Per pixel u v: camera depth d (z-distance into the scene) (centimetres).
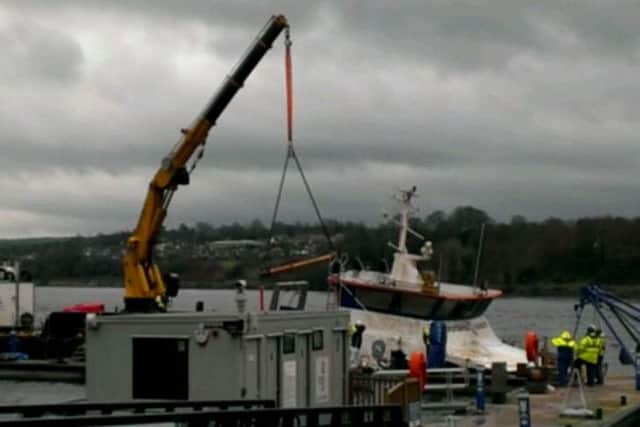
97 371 1981
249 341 1922
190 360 1925
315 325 2147
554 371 3741
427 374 3362
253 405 1764
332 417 1784
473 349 3938
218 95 3938
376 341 3812
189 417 1352
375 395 2402
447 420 2603
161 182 3975
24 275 5634
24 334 5272
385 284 3872
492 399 3130
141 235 3991
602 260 11331
